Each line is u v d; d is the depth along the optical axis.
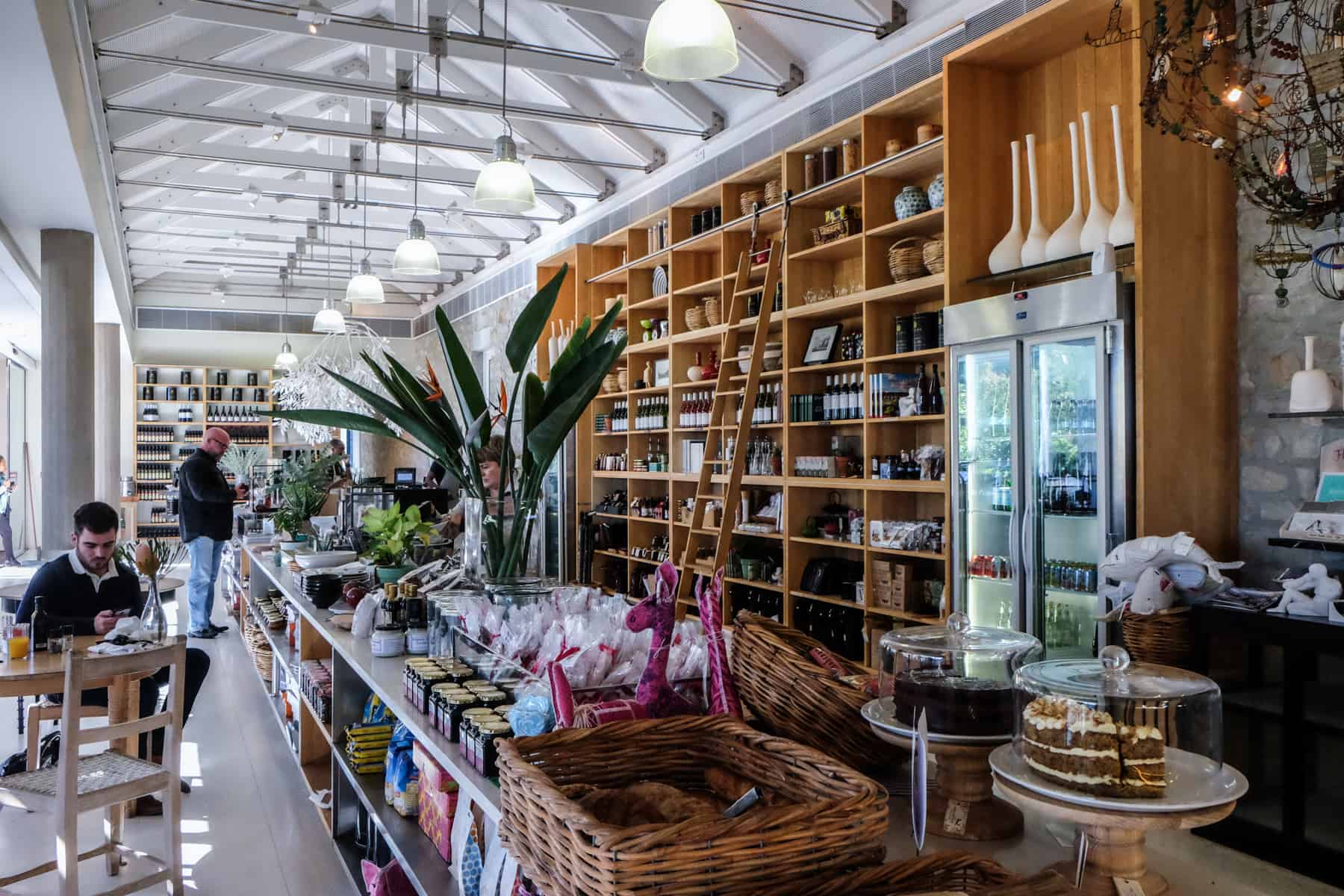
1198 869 1.36
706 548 7.34
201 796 4.30
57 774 3.04
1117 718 1.25
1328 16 3.10
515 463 3.30
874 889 1.09
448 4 6.26
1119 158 3.94
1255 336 3.77
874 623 5.43
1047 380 4.09
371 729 3.34
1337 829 2.81
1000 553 4.39
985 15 4.92
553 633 2.24
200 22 6.13
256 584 7.00
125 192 9.48
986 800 1.49
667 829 1.07
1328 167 3.10
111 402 13.59
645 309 8.39
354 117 9.27
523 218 10.69
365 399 3.15
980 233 4.67
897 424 5.56
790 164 6.17
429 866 2.49
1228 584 3.27
